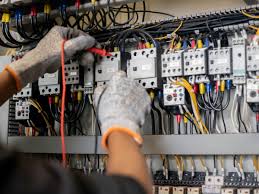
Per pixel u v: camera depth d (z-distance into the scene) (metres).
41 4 1.51
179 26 1.37
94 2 1.39
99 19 1.81
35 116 1.59
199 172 1.38
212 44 1.30
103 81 1.37
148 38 1.38
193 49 1.28
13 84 1.23
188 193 1.29
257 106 1.23
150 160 1.45
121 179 0.51
